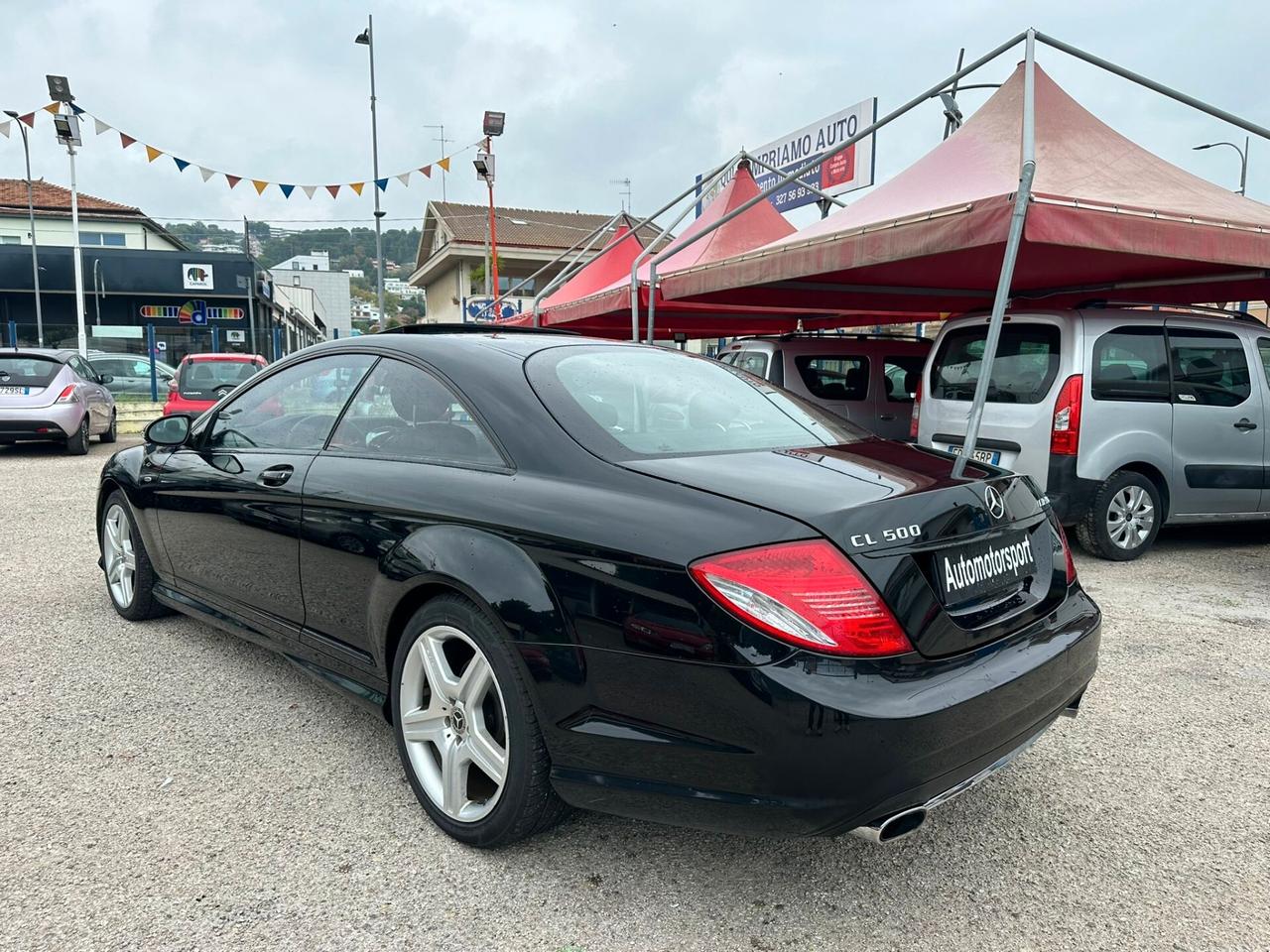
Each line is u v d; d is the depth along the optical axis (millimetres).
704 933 2139
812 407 3227
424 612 2520
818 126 16375
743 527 2014
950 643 2098
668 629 1999
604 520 2166
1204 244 5309
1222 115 5758
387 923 2152
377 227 21812
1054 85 6371
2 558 5773
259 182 15172
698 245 10875
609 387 2766
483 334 3189
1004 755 2197
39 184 43625
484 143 18766
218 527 3480
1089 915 2229
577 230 40000
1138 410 5770
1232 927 2186
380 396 3002
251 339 28969
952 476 2441
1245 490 6215
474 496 2445
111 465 4340
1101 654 4121
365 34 20766
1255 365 6258
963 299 9602
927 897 2295
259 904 2213
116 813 2625
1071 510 5680
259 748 3062
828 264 6328
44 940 2062
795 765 1889
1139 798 2812
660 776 2047
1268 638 4367
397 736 2654
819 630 1907
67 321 29047
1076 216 4938
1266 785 2895
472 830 2422
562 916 2191
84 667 3787
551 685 2172
